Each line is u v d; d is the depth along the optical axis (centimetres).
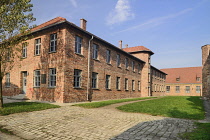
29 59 1698
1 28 973
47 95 1492
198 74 5016
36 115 835
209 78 2016
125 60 2597
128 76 2669
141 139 498
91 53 1777
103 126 650
